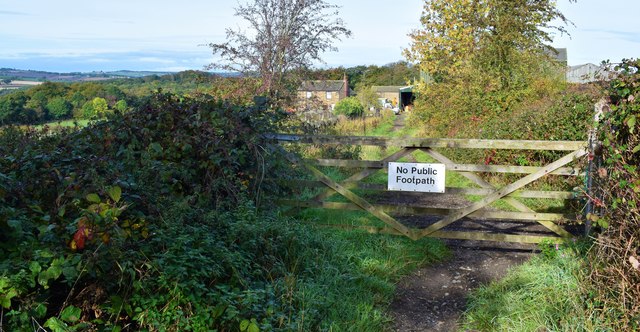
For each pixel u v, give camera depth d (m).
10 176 4.91
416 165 6.88
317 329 4.40
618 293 4.23
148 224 4.64
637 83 4.29
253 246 5.26
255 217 5.84
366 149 16.88
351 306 4.93
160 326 3.72
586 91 11.12
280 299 4.61
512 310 4.82
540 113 11.31
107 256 3.86
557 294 4.84
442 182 6.86
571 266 5.30
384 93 87.44
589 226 6.38
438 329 4.83
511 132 11.14
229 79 14.16
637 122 4.26
